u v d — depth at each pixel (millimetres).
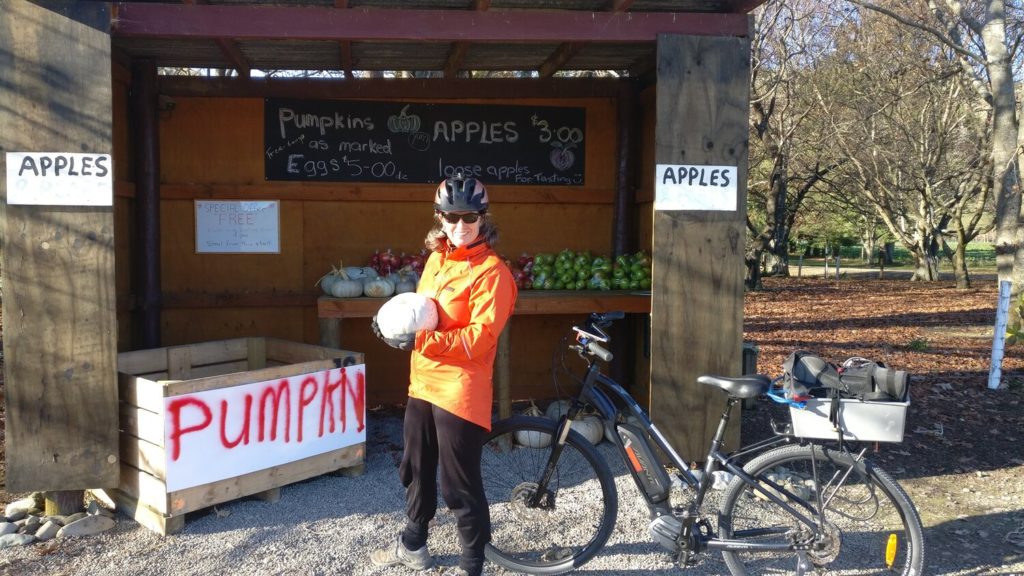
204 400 3912
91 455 3959
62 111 3863
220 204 5988
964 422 6324
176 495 3838
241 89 5898
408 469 3402
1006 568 3646
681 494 4238
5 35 3811
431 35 4332
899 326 13625
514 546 3729
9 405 3893
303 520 4051
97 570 3473
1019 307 11273
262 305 6082
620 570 3598
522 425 3668
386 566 3562
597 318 3539
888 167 21547
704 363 4562
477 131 6219
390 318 3006
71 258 3900
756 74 15375
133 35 4148
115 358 3945
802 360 3291
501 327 3062
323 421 4457
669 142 4477
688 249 4520
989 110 16453
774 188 21141
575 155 6316
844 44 17641
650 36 4445
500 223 6305
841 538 3445
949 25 13078
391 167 6164
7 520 3977
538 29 4387
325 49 5473
